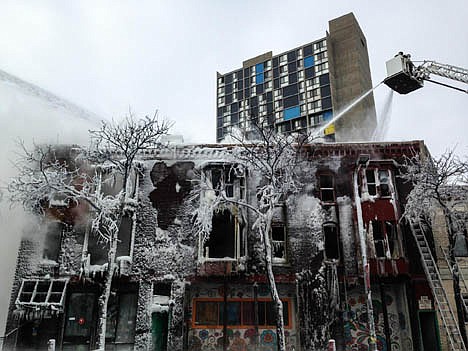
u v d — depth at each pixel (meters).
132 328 23.44
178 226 24.94
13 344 22.84
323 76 79.44
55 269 24.30
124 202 22.31
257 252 24.00
